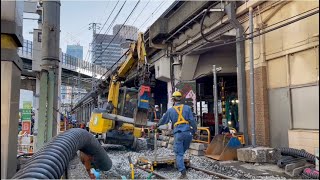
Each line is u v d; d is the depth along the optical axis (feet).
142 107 42.60
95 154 22.27
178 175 27.71
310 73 32.83
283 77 36.78
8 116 8.87
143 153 43.70
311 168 26.18
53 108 26.02
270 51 38.34
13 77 9.31
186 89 56.90
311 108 32.63
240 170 28.86
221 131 51.65
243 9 40.86
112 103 46.26
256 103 40.04
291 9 35.12
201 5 46.32
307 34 32.86
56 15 26.02
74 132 17.98
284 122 36.52
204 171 28.37
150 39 63.36
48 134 25.58
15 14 9.24
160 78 66.54
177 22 55.11
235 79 69.97
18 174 9.83
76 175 24.08
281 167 29.09
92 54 105.29
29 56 94.32
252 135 38.45
